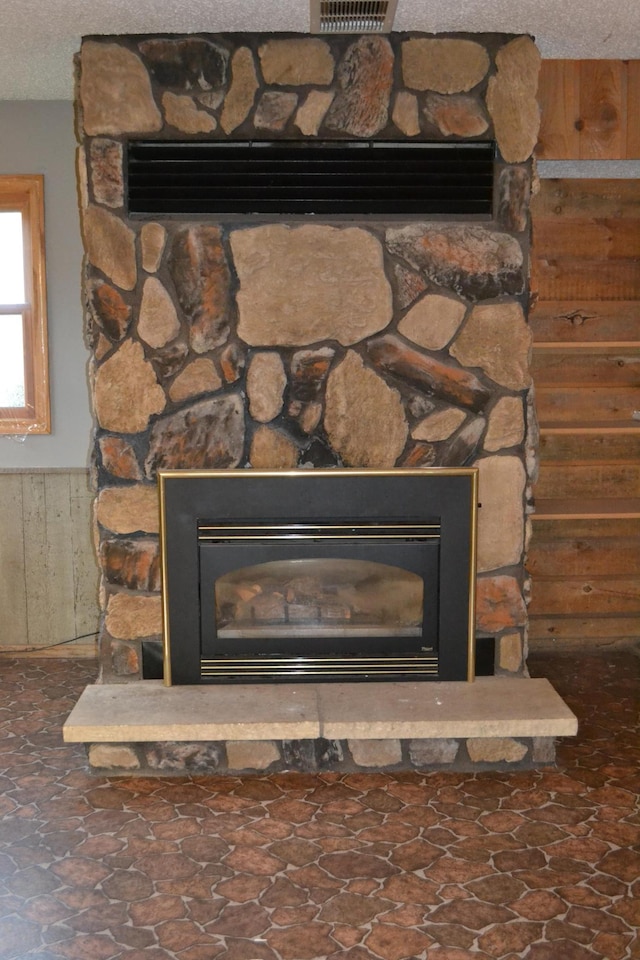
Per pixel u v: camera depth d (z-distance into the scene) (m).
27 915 2.08
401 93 2.81
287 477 2.88
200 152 2.82
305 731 2.71
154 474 2.95
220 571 2.92
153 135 2.81
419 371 2.93
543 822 2.49
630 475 3.88
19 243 3.70
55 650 3.89
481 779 2.74
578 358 3.76
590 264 3.68
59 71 3.19
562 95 3.08
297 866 2.28
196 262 2.86
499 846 2.37
